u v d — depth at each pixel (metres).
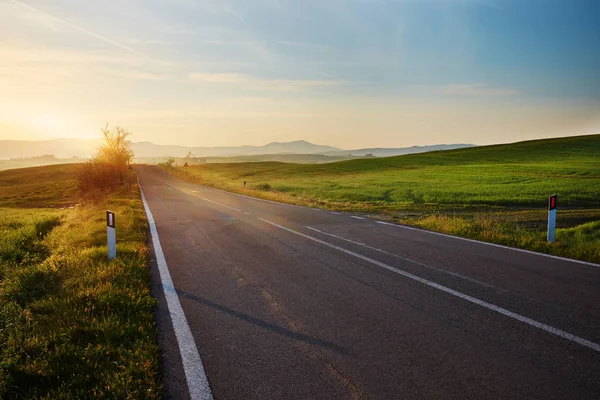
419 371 3.68
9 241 11.15
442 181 45.19
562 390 3.33
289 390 3.43
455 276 6.74
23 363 3.92
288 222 14.05
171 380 3.65
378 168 73.62
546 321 4.76
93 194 29.50
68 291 5.90
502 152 83.12
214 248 9.57
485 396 3.27
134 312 5.20
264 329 4.72
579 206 25.16
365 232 11.65
